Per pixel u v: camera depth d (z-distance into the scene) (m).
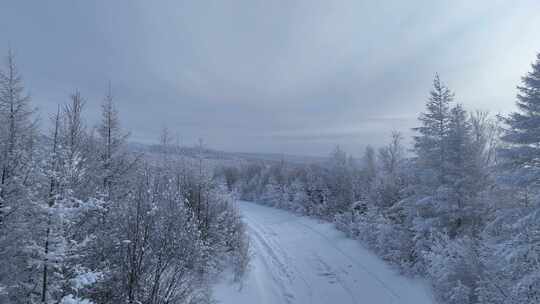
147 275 9.78
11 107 9.48
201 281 13.90
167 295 10.11
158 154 25.73
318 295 16.30
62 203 6.41
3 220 6.86
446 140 18.22
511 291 10.52
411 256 18.72
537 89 11.30
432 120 19.09
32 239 6.45
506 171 12.23
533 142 11.29
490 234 13.40
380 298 15.40
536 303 9.73
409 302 14.48
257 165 81.81
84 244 7.09
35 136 9.19
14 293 6.60
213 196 23.41
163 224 10.59
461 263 13.55
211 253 18.05
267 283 17.92
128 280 9.20
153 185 12.12
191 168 23.28
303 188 48.41
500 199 15.59
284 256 23.66
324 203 42.28
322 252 24.42
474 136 20.45
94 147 14.55
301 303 15.34
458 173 17.66
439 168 18.53
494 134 23.36
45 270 6.29
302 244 27.42
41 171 6.54
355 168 46.22
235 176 81.00
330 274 19.34
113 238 9.97
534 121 11.01
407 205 20.31
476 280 12.67
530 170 11.05
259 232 32.81
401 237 19.77
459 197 17.03
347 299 15.67
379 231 21.78
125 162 16.70
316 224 35.94
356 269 19.78
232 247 20.86
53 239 6.20
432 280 15.66
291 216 44.00
